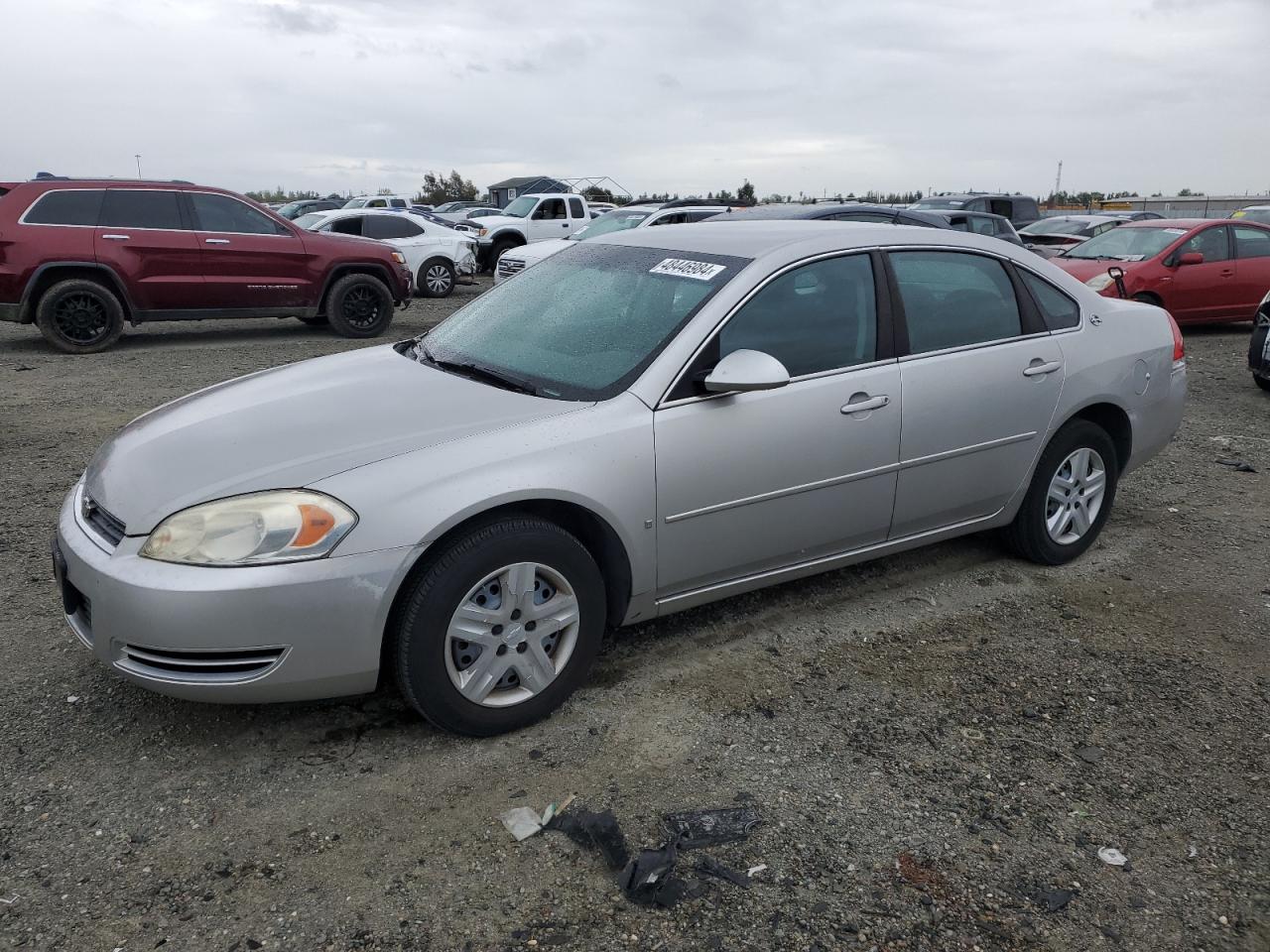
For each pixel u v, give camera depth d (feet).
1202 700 11.44
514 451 9.96
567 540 10.23
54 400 26.40
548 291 13.39
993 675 11.90
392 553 9.25
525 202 77.46
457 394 11.14
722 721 10.74
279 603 8.97
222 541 9.05
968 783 9.73
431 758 9.95
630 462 10.52
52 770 9.64
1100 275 39.52
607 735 10.42
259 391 12.00
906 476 12.83
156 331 41.75
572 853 8.60
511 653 10.14
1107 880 8.47
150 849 8.55
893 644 12.67
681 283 12.03
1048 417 14.14
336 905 7.93
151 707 10.80
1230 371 33.01
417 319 47.16
